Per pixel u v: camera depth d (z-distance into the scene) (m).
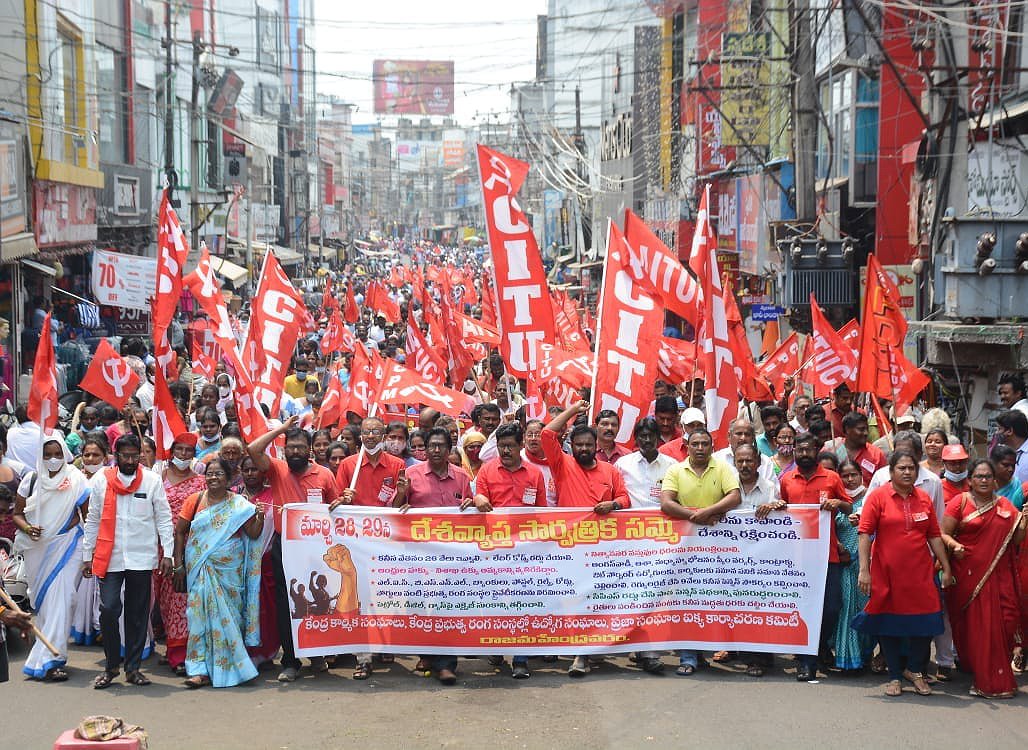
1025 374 15.52
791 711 7.99
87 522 8.88
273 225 59.12
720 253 32.75
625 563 9.04
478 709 8.12
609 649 8.98
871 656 9.25
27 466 11.42
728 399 10.34
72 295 25.66
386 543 9.05
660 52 43.31
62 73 26.00
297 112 79.44
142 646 8.92
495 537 9.04
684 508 8.99
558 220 69.75
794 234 23.02
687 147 37.25
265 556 9.30
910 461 8.32
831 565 8.93
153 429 10.23
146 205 33.16
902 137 22.56
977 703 8.20
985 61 18.48
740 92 30.88
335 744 7.41
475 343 21.48
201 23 53.06
